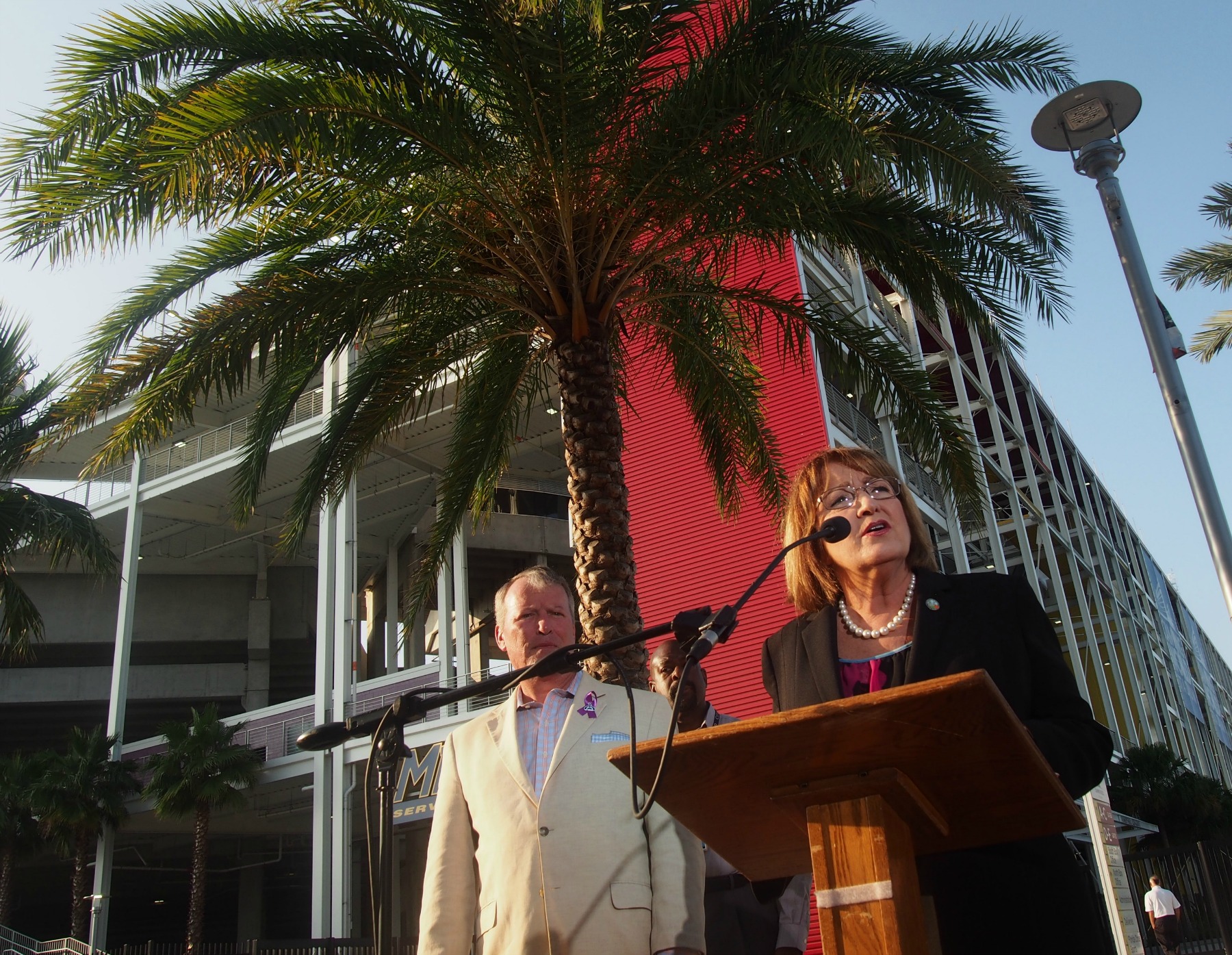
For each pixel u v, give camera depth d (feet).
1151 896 46.65
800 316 29.22
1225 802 92.58
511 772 9.27
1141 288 24.47
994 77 25.91
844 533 7.38
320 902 78.84
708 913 10.71
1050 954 5.97
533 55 21.38
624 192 24.50
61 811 91.35
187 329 25.17
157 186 21.07
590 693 9.66
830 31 24.85
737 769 5.30
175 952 88.89
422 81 23.32
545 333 28.63
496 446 32.27
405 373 29.37
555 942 8.34
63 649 123.34
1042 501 94.79
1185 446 23.15
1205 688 177.78
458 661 83.87
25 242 23.06
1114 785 86.48
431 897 9.29
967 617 6.86
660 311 30.19
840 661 7.29
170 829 111.45
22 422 46.47
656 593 51.88
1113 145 25.21
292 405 28.71
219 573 126.52
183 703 127.85
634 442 55.21
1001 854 6.25
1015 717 4.51
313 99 21.03
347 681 83.71
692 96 23.06
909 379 29.14
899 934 4.81
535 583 10.17
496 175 23.86
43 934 144.87
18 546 49.98
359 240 26.00
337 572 86.28
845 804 5.16
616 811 8.94
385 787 8.25
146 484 101.40
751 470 32.37
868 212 26.08
